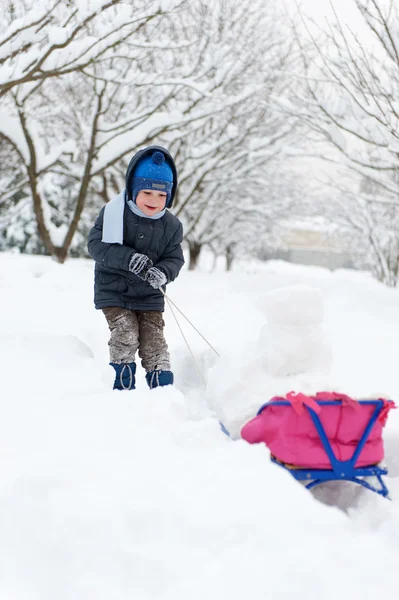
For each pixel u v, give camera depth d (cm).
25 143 1080
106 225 347
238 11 1169
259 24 1201
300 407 221
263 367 255
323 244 3906
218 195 1714
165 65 1116
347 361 483
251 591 145
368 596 147
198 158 1375
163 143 1352
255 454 216
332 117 899
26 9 693
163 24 1116
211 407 284
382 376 439
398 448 278
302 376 251
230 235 2164
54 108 1170
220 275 1310
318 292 255
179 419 276
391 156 918
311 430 224
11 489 190
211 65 1070
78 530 167
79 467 208
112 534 165
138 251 357
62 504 179
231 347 283
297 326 253
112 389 343
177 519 172
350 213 1814
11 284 722
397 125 825
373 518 214
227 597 142
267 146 1501
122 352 344
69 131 1323
